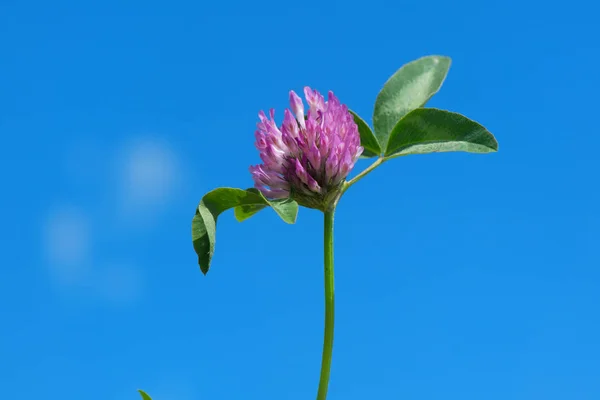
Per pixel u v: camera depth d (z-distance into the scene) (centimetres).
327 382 47
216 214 47
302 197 47
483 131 48
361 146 49
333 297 47
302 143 47
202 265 46
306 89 48
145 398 46
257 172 48
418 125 48
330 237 47
